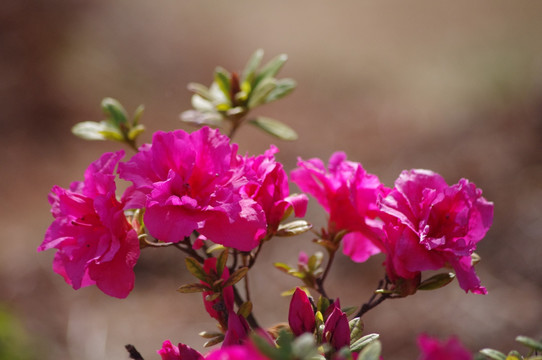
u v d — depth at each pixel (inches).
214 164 68.7
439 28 494.6
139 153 69.0
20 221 312.2
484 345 230.7
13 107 387.2
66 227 70.4
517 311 239.5
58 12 458.3
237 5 517.0
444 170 324.2
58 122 382.3
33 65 413.1
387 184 321.4
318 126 386.3
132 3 487.8
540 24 454.3
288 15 521.7
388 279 75.3
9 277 273.3
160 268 280.1
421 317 243.0
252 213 67.1
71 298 266.2
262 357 43.1
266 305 259.4
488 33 459.8
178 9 495.5
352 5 550.6
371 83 428.5
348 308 74.9
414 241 69.1
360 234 81.9
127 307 262.4
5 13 446.0
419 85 413.4
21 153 358.3
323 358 56.2
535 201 286.2
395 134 364.5
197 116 104.5
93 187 69.4
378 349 48.1
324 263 271.9
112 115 104.7
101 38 446.3
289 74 446.3
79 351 240.5
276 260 277.0
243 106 105.0
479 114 361.1
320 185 81.6
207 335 71.7
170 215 65.8
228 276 71.4
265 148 362.6
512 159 319.3
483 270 263.4
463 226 69.5
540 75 367.2
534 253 262.4
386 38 487.8
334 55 465.1
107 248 65.9
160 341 245.4
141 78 424.8
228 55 461.1
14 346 202.4
